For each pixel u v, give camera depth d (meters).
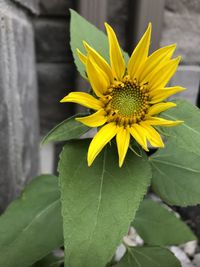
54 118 0.44
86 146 0.21
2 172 0.30
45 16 0.40
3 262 0.24
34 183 0.28
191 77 0.42
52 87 0.43
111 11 0.40
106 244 0.19
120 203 0.20
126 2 0.40
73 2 0.39
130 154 0.21
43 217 0.26
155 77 0.21
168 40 0.41
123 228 0.20
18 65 0.32
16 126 0.33
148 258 0.26
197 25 0.41
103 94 0.20
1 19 0.27
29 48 0.37
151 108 0.20
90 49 0.19
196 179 0.26
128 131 0.20
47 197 0.28
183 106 0.21
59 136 0.21
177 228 0.31
